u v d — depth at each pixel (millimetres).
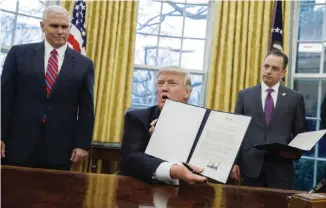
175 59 4262
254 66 3801
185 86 1579
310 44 4000
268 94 2615
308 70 3986
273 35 3762
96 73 3783
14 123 2170
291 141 2283
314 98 3912
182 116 1253
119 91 3824
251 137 2504
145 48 4227
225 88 3816
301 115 2539
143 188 1100
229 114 1205
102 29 3820
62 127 2215
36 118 2168
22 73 2201
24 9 3891
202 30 4281
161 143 1238
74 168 3400
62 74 2242
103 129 3744
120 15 3865
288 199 762
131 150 1456
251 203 991
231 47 3836
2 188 909
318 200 695
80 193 928
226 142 1164
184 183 1290
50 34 2271
